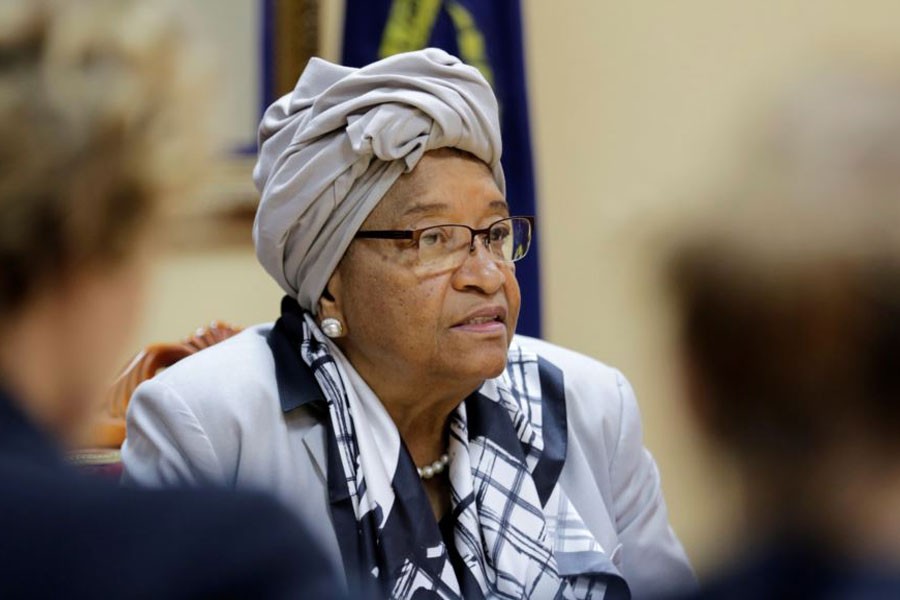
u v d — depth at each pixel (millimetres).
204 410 4527
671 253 1596
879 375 1500
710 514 1649
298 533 1900
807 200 1527
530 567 4461
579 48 8812
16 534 1760
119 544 1786
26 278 1866
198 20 2014
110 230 1887
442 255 4512
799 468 1569
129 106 1887
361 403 4594
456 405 4723
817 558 1621
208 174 2016
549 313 8773
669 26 8617
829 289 1509
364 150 4387
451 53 8070
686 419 1604
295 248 4664
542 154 8836
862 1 7172
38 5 1913
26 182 1830
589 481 4902
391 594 4277
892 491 1562
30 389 1915
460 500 4551
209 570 1801
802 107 1580
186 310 7965
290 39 8055
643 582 5051
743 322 1545
